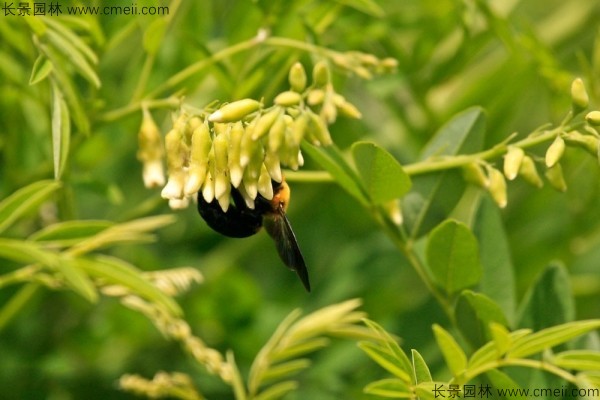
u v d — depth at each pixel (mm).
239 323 1131
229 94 1069
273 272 1157
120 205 1141
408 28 1122
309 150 1016
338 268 1153
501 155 1016
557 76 1112
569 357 1000
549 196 1149
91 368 1122
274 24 1077
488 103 1135
